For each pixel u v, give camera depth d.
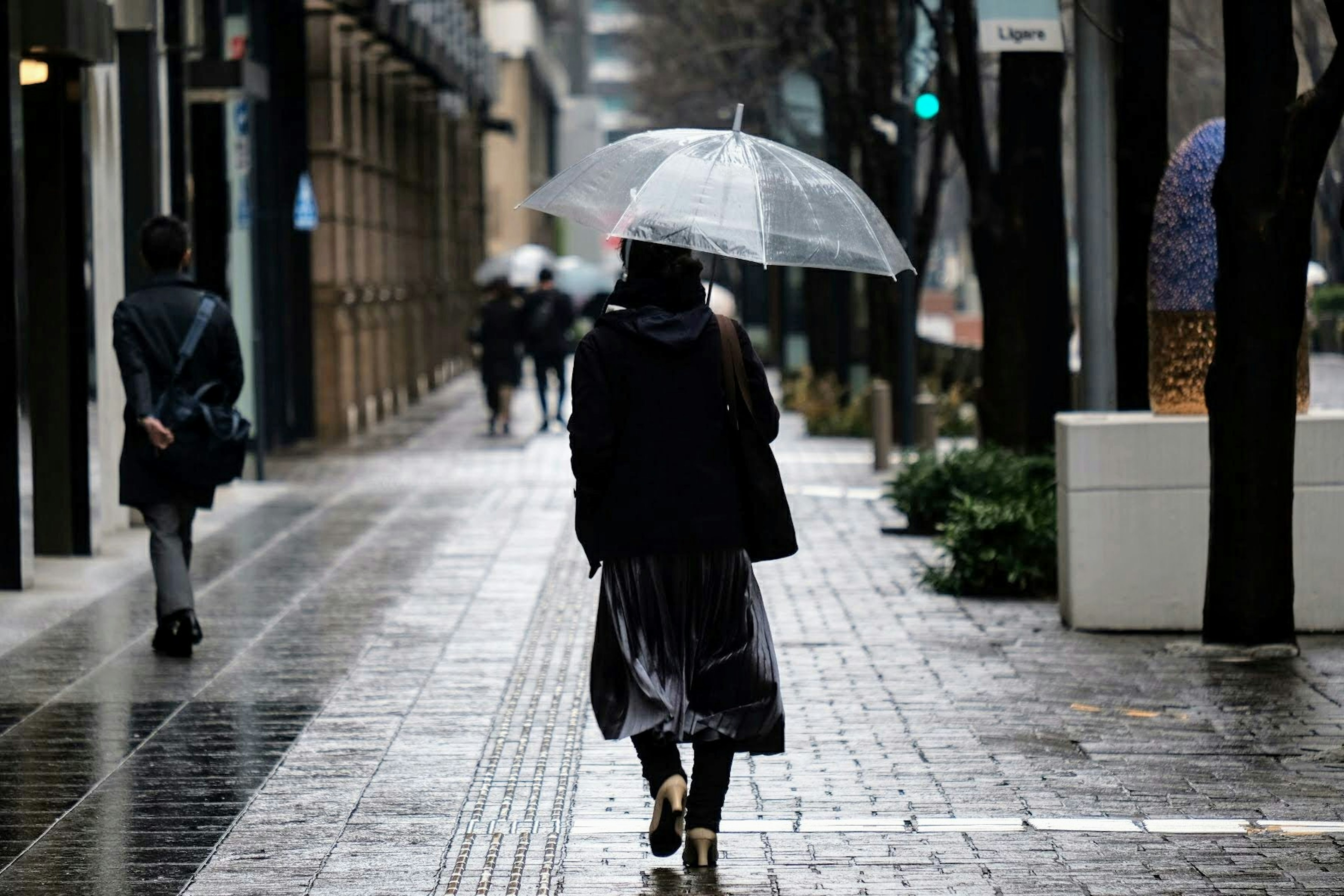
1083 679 19.00
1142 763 15.35
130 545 30.59
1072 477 21.86
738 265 108.25
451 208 100.44
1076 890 11.90
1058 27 28.05
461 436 59.47
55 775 15.16
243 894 11.94
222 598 24.97
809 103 69.19
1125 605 21.91
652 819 12.17
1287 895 11.77
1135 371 26.45
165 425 19.95
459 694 18.50
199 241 39.38
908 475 31.78
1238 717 17.06
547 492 40.22
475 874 12.36
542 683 19.09
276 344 53.19
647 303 12.59
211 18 39.16
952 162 52.97
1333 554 21.62
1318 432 21.56
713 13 78.12
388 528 33.34
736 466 12.55
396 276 72.94
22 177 25.31
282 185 55.16
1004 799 14.23
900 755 15.71
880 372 56.38
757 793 14.50
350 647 21.12
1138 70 25.80
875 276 56.09
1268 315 19.64
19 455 25.33
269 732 16.78
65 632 22.09
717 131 13.08
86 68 28.70
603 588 12.51
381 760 15.69
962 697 18.12
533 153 181.75
